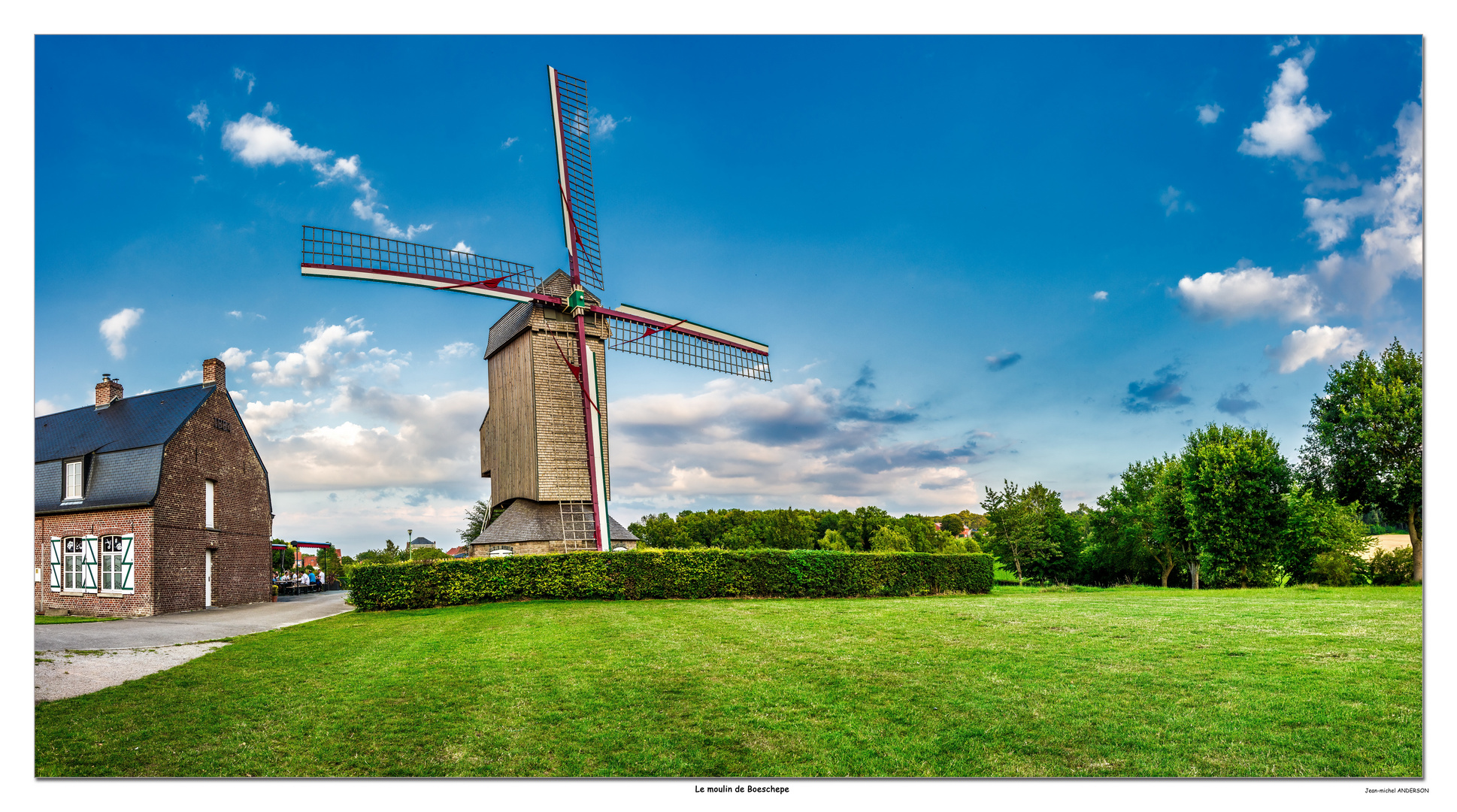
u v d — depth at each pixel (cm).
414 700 1001
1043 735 841
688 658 1253
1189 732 833
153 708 964
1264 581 3512
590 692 1032
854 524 8344
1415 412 3281
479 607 2173
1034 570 5081
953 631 1491
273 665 1225
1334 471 3550
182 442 2748
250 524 3192
